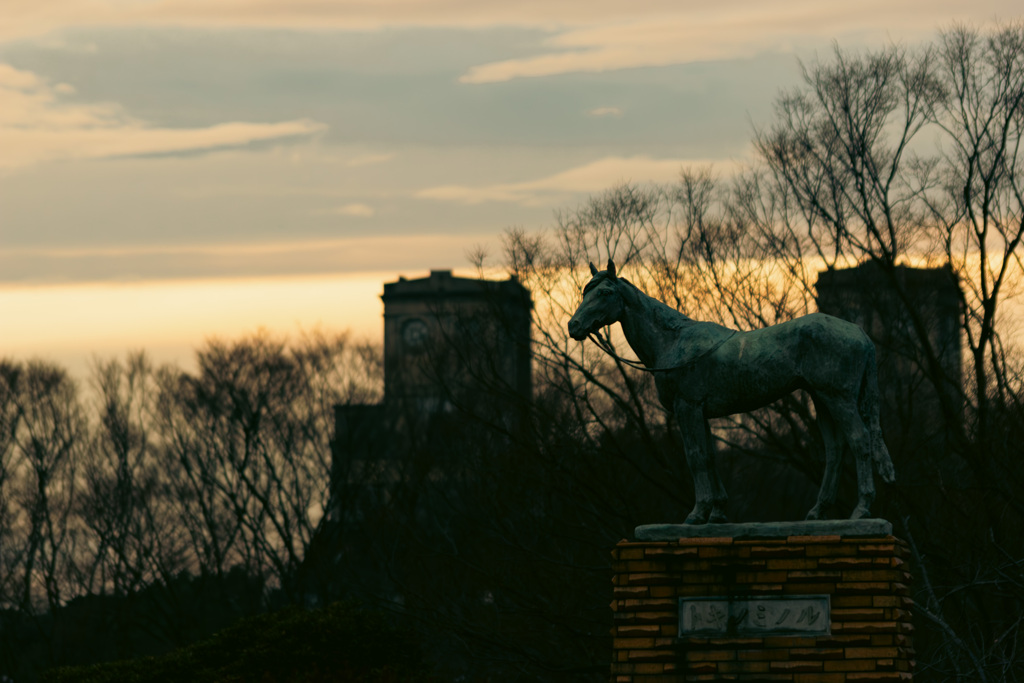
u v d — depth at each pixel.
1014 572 29.89
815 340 16.00
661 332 17.00
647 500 37.12
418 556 37.09
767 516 43.12
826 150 34.53
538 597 34.66
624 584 15.92
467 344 36.03
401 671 28.14
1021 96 32.91
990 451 31.08
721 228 35.19
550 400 36.03
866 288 34.59
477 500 36.25
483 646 34.66
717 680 15.43
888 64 33.78
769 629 15.46
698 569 15.77
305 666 27.52
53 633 56.28
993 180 33.44
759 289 34.97
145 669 27.86
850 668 15.15
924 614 27.23
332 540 56.34
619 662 15.72
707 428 16.61
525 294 35.94
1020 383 33.72
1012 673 26.75
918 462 33.22
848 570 15.41
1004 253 32.97
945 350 36.28
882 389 34.75
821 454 33.97
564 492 34.06
